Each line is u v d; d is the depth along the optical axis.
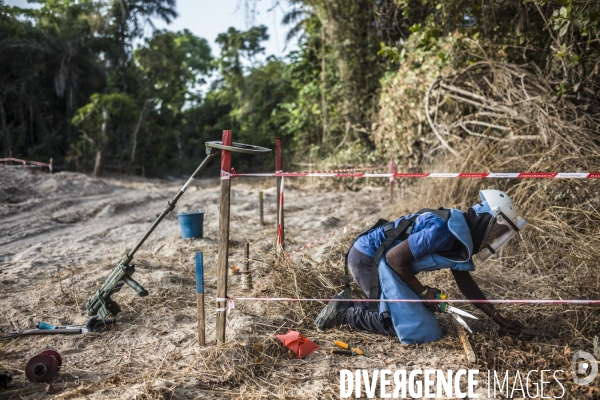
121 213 12.63
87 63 32.22
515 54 10.47
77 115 29.34
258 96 35.28
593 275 5.60
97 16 32.69
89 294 5.70
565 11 7.52
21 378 3.86
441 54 11.22
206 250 7.89
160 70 33.81
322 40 20.86
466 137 10.18
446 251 4.27
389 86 16.34
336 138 21.39
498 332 4.59
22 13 30.70
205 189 18.72
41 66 30.47
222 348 4.14
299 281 5.38
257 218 10.74
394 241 4.43
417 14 13.40
